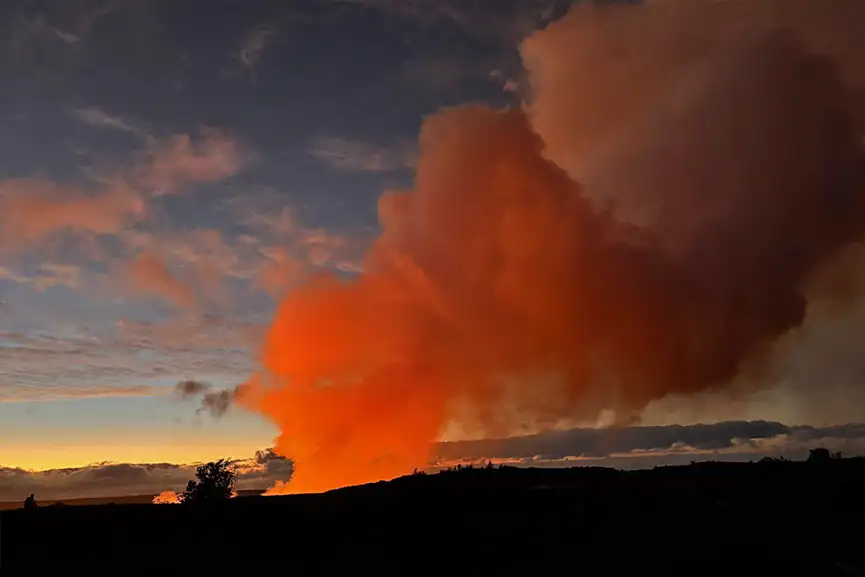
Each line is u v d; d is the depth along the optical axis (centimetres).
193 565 2942
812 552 2938
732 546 3019
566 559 2956
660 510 3531
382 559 3034
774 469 4341
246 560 3019
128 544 3200
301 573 2844
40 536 3275
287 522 3525
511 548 3127
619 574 2727
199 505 3856
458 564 2948
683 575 2700
